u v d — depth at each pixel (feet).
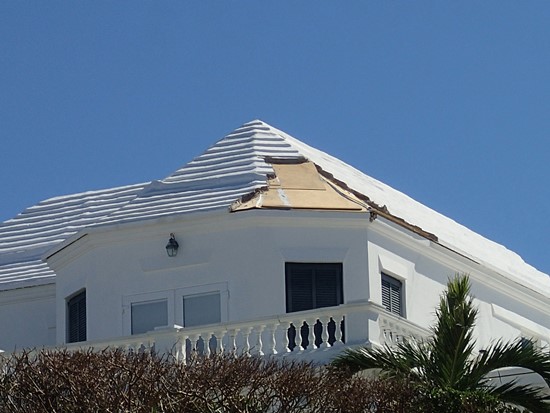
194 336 145.79
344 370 133.80
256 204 161.68
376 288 160.56
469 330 140.56
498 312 178.29
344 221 160.56
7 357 147.74
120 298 162.81
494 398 129.08
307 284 159.02
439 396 129.49
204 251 160.76
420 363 133.08
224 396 130.31
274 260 158.71
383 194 188.14
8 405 131.75
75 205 189.57
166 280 161.58
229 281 159.33
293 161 173.37
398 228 164.25
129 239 163.73
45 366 132.98
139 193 177.47
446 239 185.98
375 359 133.69
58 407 130.82
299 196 164.86
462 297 133.28
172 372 132.46
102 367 132.05
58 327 169.37
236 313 158.20
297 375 131.54
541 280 199.21
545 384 137.80
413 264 166.50
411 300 164.86
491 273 177.47
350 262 159.94
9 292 178.91
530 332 182.80
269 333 146.20
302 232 160.04
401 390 130.52
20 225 189.26
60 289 170.50
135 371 130.93
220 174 171.32
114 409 129.39
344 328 144.97
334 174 179.42
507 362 131.85
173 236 161.99
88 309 164.66
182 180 171.63
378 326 144.66
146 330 161.27
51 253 171.01
